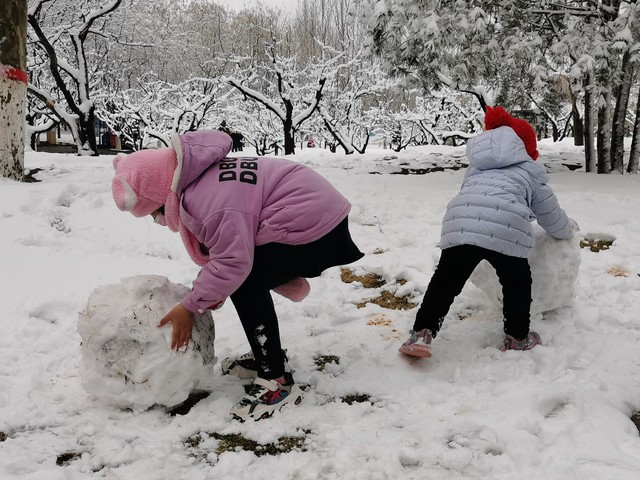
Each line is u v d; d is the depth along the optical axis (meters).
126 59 21.94
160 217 2.61
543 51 9.55
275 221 2.42
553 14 9.06
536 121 14.33
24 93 6.80
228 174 2.44
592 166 9.84
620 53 8.21
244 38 28.42
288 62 19.05
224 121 21.94
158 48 21.61
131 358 2.42
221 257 2.35
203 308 2.41
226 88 24.89
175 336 2.41
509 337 3.00
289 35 28.86
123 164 2.41
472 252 2.90
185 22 25.73
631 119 21.64
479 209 2.89
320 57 26.48
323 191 2.52
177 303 2.53
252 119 22.12
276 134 22.19
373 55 9.93
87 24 14.27
